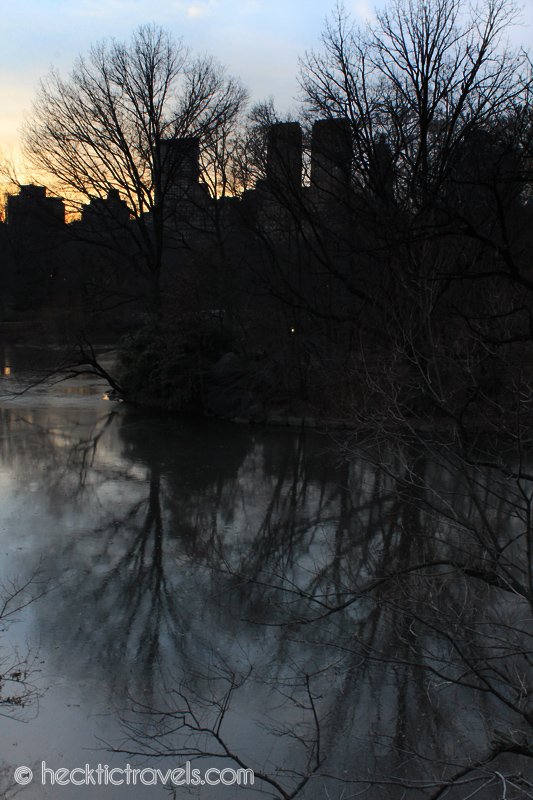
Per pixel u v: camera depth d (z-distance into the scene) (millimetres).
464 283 9711
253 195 25688
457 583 6992
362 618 7695
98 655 6879
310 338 21109
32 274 55469
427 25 18453
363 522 11109
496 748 4414
